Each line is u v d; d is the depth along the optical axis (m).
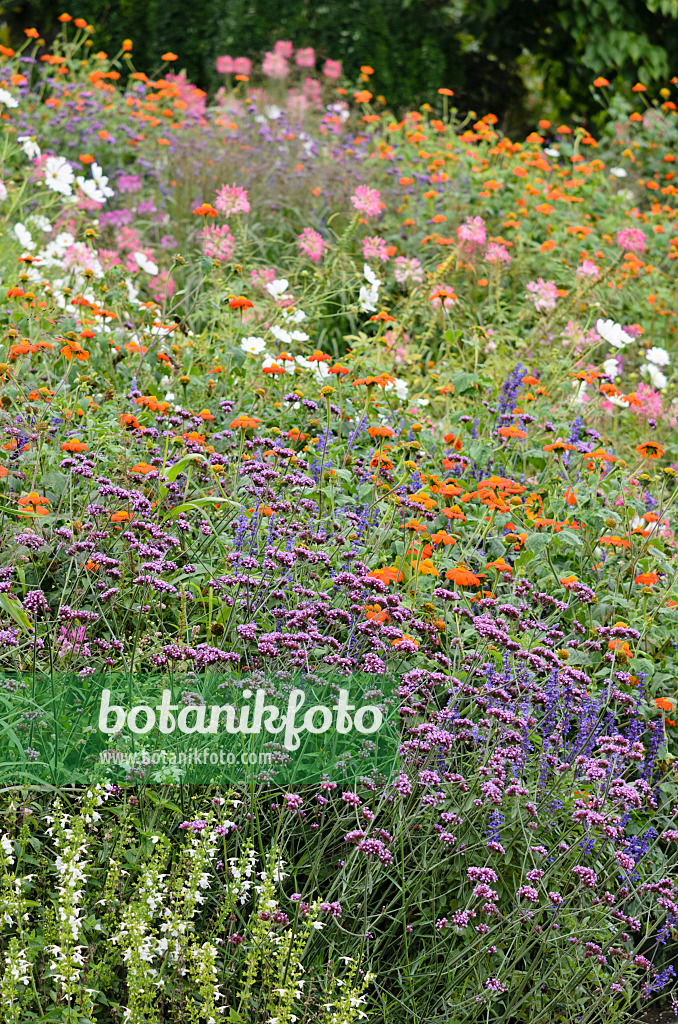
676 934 3.06
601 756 3.12
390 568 3.29
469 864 2.78
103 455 3.68
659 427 5.41
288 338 4.75
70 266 4.97
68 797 2.68
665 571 4.02
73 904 2.32
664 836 3.02
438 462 4.30
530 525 3.93
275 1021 2.26
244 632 2.82
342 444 4.04
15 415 3.77
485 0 11.85
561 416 4.88
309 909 2.58
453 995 2.64
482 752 2.89
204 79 11.55
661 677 3.42
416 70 11.79
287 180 7.20
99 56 9.60
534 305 6.30
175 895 2.45
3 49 8.78
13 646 2.74
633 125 10.15
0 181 5.75
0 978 2.29
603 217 8.39
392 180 7.71
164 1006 2.46
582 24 11.45
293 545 3.35
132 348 4.47
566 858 2.84
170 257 6.19
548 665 3.02
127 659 2.93
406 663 3.11
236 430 3.99
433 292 5.79
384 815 2.79
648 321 6.92
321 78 10.62
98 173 5.73
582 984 2.80
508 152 8.39
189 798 2.69
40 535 3.24
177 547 3.24
